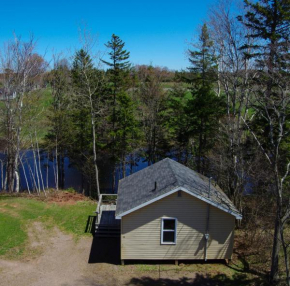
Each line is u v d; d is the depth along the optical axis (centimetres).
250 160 1931
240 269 1533
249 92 2041
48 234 1839
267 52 1831
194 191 1473
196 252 1552
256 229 1883
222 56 2273
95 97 2936
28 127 2925
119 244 1761
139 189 1689
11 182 2898
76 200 2439
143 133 3472
